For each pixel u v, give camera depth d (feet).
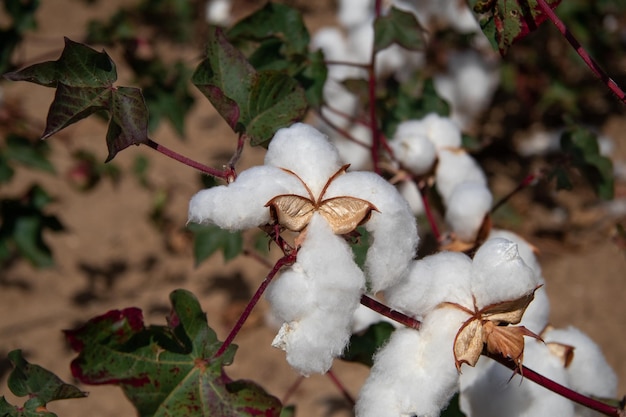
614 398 2.29
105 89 1.98
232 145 6.07
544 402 2.15
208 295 4.91
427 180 2.69
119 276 5.09
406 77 4.03
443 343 1.88
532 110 5.63
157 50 6.44
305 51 2.77
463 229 2.45
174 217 5.44
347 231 1.83
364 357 2.32
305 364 1.82
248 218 1.84
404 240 1.87
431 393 1.87
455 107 4.50
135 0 7.37
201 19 6.78
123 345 2.03
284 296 1.81
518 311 1.89
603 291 4.69
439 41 4.54
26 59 6.49
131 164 5.89
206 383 2.04
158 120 4.23
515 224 4.13
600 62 5.41
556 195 5.34
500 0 2.16
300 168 1.89
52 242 5.32
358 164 3.62
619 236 2.98
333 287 1.80
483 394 2.17
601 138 5.40
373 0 3.62
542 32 5.28
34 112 6.11
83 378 2.00
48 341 4.56
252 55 2.77
